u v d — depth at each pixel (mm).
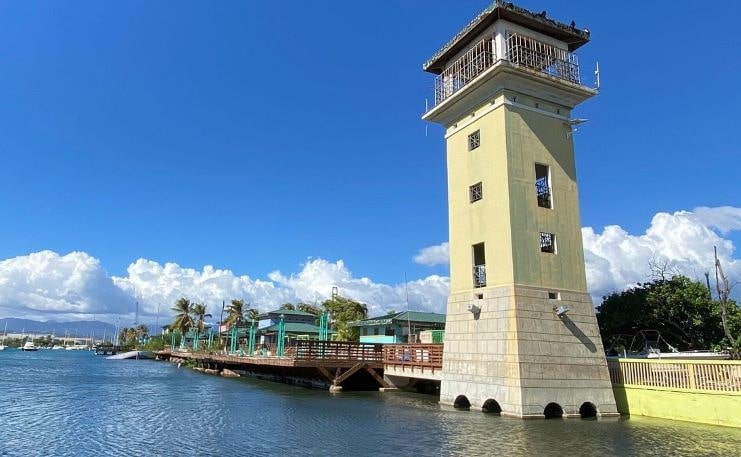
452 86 31719
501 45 27734
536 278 26172
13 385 49250
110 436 21844
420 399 33625
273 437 20984
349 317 80062
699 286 34688
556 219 27875
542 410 24094
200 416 27328
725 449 17359
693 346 34750
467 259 28922
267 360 44219
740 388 20906
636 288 37094
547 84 28250
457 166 30719
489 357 26062
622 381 26203
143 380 55625
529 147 27906
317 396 36188
